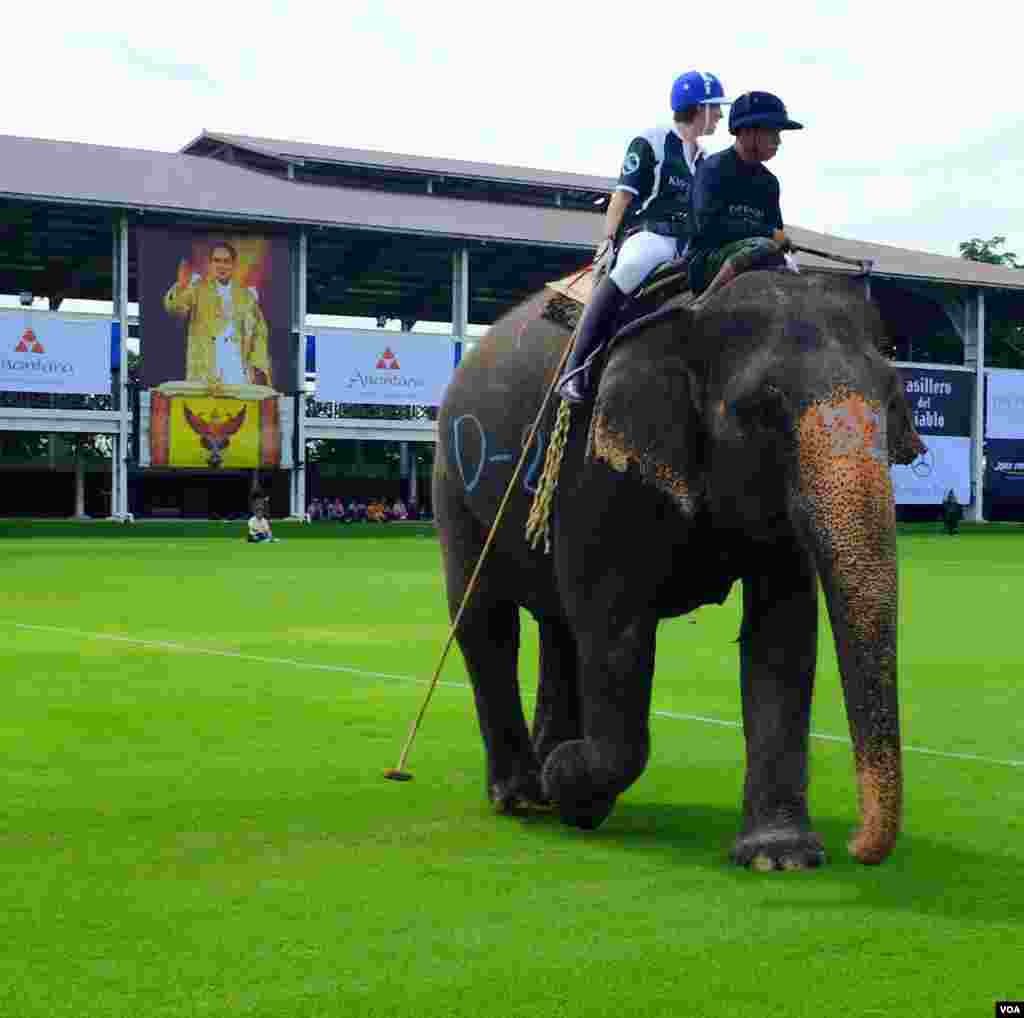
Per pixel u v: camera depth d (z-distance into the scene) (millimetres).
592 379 6156
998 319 75688
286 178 63312
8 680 11719
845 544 4891
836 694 11375
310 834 6441
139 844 6230
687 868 5859
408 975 4504
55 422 53594
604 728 6176
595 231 61969
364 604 20328
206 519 64438
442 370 59344
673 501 5652
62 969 4559
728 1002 4266
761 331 5352
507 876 5711
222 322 55250
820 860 5879
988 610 19828
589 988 4383
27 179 52500
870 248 69500
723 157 6082
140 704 10430
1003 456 67250
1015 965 4598
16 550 39812
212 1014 4176
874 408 5098
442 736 9156
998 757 8625
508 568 7109
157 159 59531
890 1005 4238
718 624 17203
